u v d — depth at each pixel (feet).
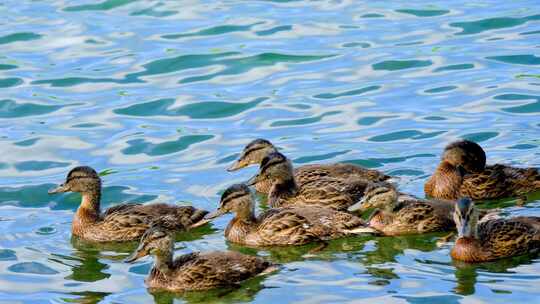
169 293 58.29
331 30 99.96
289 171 71.10
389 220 64.69
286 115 83.92
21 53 96.58
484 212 66.03
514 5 103.30
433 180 70.23
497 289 55.88
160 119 84.17
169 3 107.65
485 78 87.92
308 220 64.34
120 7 106.93
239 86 89.51
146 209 66.59
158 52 96.12
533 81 86.79
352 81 89.30
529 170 69.97
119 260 62.95
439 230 64.59
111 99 87.81
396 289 56.44
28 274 61.11
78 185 66.85
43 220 69.21
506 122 80.07
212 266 58.44
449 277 57.72
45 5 107.76
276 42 97.60
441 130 79.51
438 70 90.22
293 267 60.29
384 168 74.13
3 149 79.51
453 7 104.01
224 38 98.73
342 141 78.89
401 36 97.66
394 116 82.58
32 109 86.22
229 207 64.90
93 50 96.89
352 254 61.87
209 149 78.84
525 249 60.13
